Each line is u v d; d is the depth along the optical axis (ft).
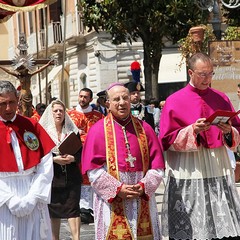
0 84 22.11
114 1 60.59
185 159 23.15
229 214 22.93
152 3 59.72
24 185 21.98
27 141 22.18
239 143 23.41
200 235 22.77
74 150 28.22
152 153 22.56
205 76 23.03
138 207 22.25
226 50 40.83
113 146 22.27
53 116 30.19
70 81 114.21
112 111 22.49
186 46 49.88
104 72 101.04
